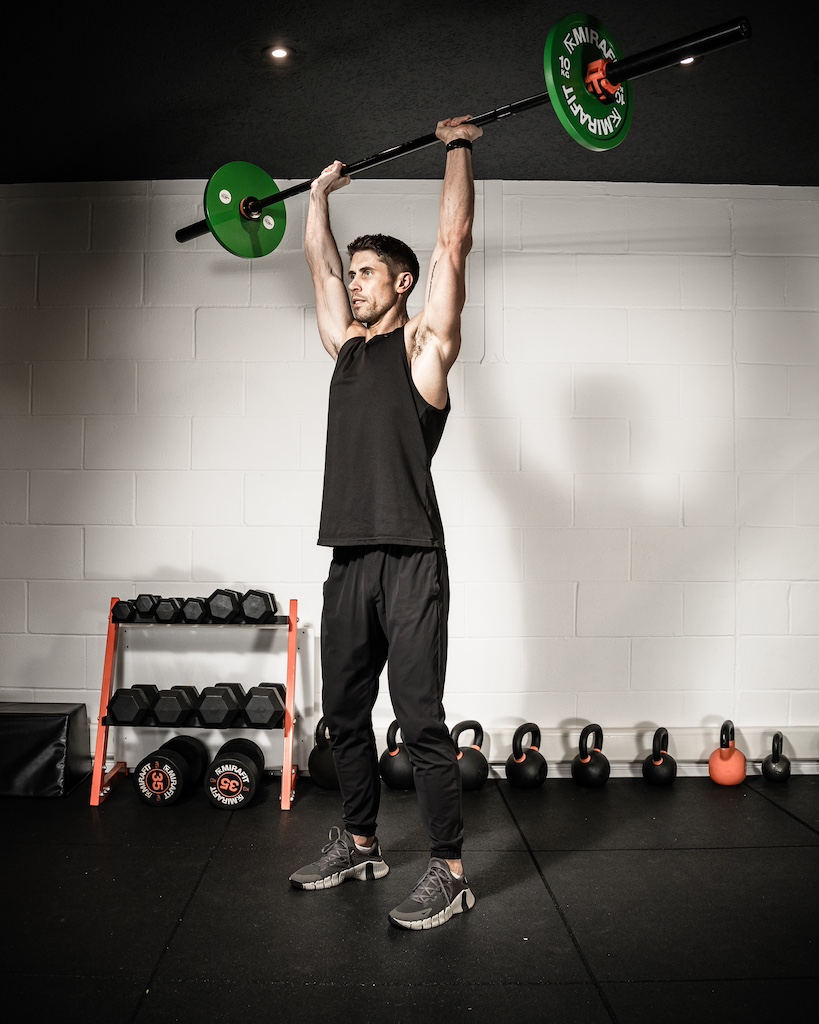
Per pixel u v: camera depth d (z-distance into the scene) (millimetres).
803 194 3576
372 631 2330
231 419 3500
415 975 1982
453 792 2246
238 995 1901
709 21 2428
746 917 2268
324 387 3500
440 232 2199
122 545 3502
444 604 2289
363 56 2588
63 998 1889
